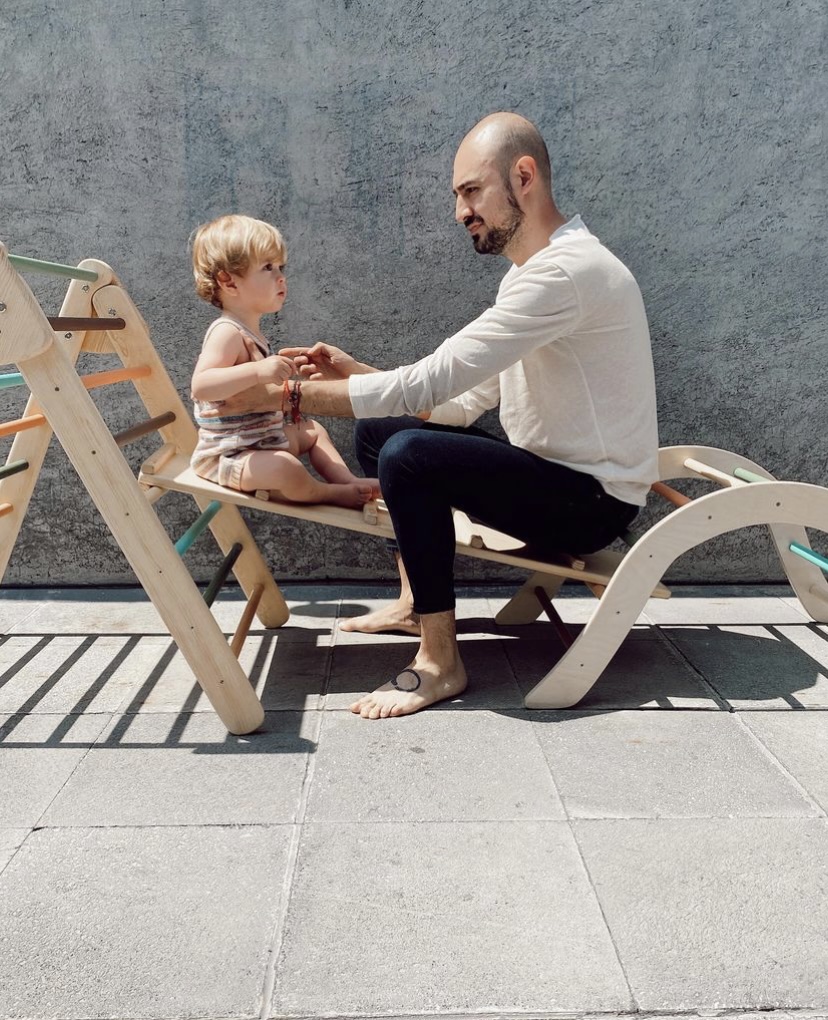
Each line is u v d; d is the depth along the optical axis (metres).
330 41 2.72
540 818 1.71
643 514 3.13
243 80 2.74
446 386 2.04
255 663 2.50
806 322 2.96
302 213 2.84
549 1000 1.26
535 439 2.24
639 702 2.23
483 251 2.26
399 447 2.07
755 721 2.13
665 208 2.86
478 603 3.03
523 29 2.72
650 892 1.49
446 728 2.08
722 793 1.80
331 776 1.86
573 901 1.47
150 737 2.05
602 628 2.14
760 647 2.62
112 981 1.29
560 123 2.79
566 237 2.11
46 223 2.84
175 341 2.93
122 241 2.85
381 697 2.18
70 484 3.06
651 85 2.77
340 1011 1.24
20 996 1.27
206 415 2.25
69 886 1.51
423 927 1.41
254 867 1.56
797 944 1.37
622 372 2.15
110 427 3.05
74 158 2.79
